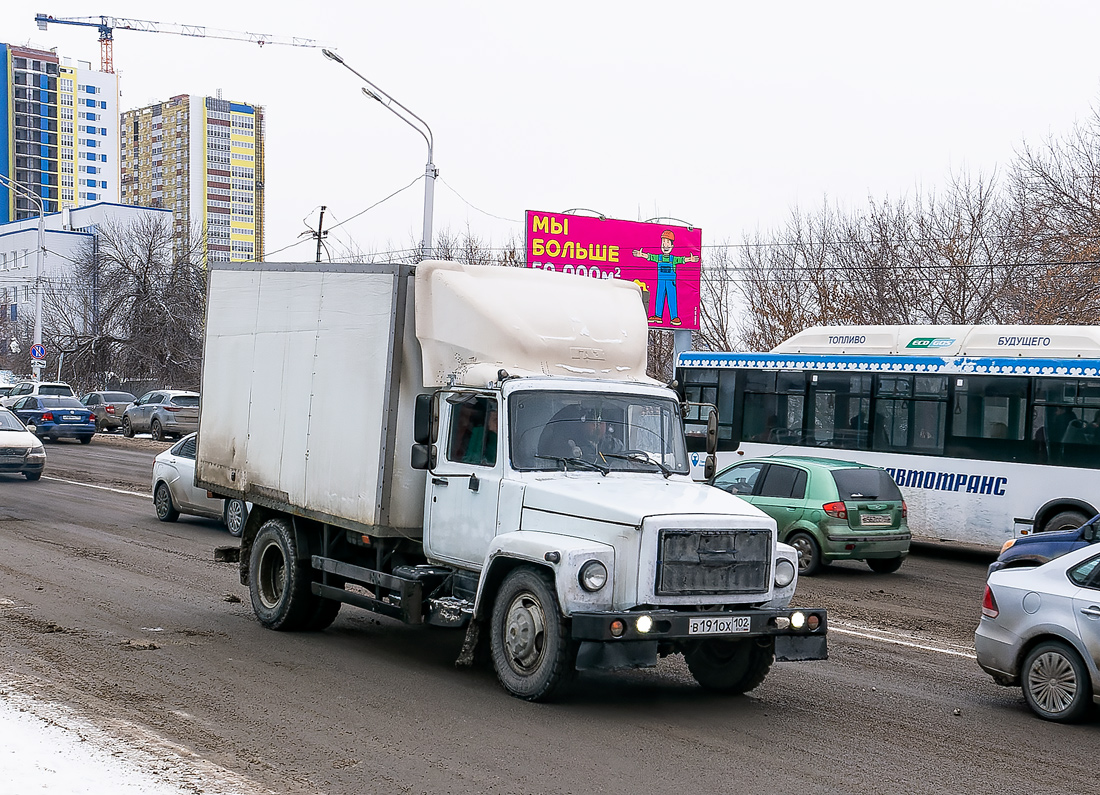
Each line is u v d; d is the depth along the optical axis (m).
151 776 6.05
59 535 16.62
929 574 17.42
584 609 7.74
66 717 7.16
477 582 8.97
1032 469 18.59
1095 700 8.19
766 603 8.29
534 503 8.42
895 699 9.02
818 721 8.15
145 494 23.16
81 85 168.00
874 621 12.90
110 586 12.60
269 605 10.97
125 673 8.59
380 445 9.45
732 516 8.09
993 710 8.78
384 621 11.78
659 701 8.54
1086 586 8.44
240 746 6.79
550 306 9.40
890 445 20.45
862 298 40.41
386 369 9.48
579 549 7.78
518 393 8.82
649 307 36.41
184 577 13.51
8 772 5.96
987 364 19.28
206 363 12.43
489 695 8.39
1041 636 8.63
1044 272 32.62
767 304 43.78
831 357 21.42
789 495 16.77
